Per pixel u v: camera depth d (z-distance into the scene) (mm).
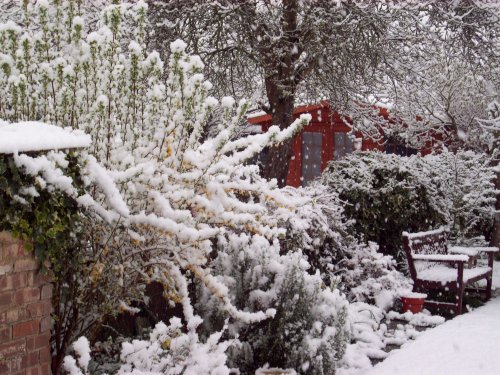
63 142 3910
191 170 5238
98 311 5074
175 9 11836
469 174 12188
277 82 12680
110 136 5031
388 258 9742
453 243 11711
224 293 5199
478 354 6730
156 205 4965
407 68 13547
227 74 13484
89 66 5051
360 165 11055
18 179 3645
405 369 6359
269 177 13602
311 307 6098
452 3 13391
